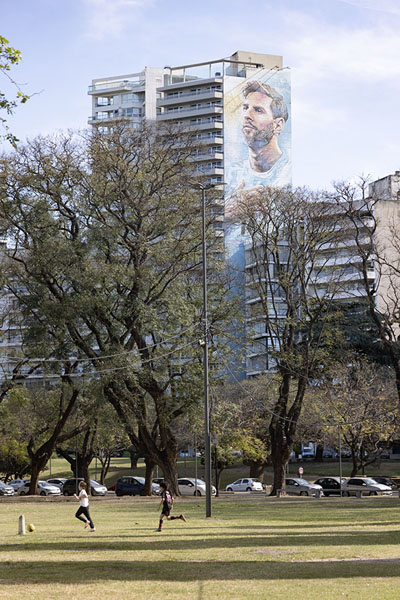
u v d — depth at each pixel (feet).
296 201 184.55
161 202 168.04
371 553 63.77
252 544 72.43
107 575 52.54
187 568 55.67
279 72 464.24
